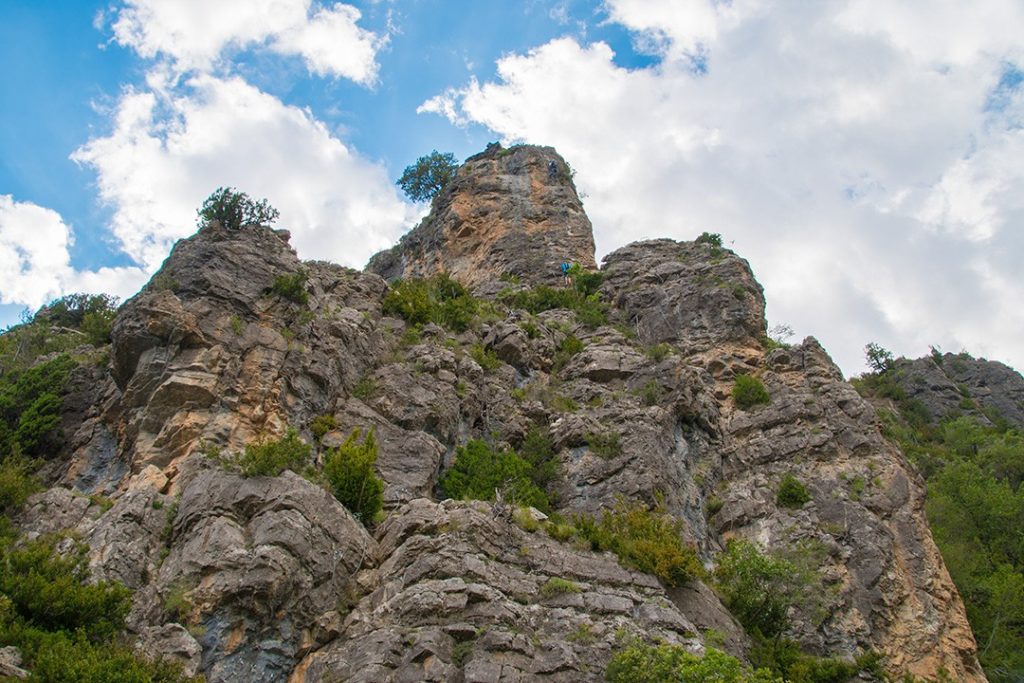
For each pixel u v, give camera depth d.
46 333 41.22
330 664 21.27
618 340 48.31
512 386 40.84
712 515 38.53
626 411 39.16
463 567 23.89
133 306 31.02
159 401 28.58
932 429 77.25
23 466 28.84
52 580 20.84
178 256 33.75
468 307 47.03
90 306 47.62
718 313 50.78
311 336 33.41
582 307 53.81
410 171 87.06
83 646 18.88
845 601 34.28
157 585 22.09
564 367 45.00
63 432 31.17
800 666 28.55
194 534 23.39
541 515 28.80
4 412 31.94
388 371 35.34
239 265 33.91
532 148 80.75
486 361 40.75
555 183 76.50
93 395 32.56
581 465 35.97
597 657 22.34
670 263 57.12
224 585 21.73
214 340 30.55
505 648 21.50
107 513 24.42
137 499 24.67
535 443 36.94
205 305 31.48
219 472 25.25
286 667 21.41
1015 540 45.66
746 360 48.28
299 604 22.30
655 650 21.95
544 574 25.34
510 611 22.91
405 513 26.20
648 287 55.00
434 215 78.19
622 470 35.34
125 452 28.81
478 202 74.88
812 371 46.44
